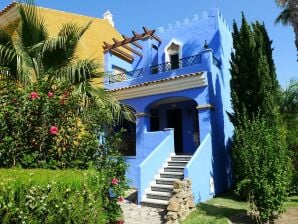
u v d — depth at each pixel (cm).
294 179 1146
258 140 831
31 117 598
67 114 644
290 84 1405
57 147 618
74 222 438
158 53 1755
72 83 783
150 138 1409
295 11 1460
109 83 1678
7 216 355
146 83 1423
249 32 1212
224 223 798
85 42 1956
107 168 645
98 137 673
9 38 845
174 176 1183
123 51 1981
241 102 1179
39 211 386
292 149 1194
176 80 1351
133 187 1359
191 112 1642
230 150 1409
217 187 1237
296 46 1450
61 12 1830
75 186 446
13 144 564
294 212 943
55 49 840
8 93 598
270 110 1094
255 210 800
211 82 1352
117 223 638
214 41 1574
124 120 1677
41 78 657
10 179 371
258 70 1157
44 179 404
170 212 875
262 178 787
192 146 1606
